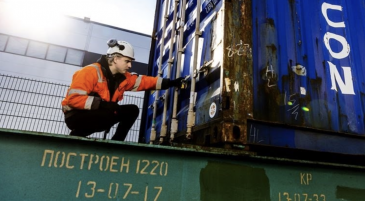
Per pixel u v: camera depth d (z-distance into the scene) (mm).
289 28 1911
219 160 1312
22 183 1026
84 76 1768
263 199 1317
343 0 2215
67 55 11023
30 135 1070
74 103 1679
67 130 7984
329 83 1906
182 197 1205
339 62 2004
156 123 2902
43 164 1069
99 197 1102
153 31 3793
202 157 1292
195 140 1858
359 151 1865
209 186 1254
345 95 1933
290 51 1853
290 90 1759
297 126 1685
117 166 1159
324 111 1822
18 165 1040
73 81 1763
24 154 1058
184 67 2395
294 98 1751
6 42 10266
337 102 1887
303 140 1705
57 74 10688
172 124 2248
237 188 1291
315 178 1455
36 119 7555
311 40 1962
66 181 1080
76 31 11344
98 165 1137
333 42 2041
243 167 1338
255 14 1821
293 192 1384
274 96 1694
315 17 2047
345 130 1846
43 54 10688
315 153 1771
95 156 1144
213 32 1882
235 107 1504
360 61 2094
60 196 1058
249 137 1546
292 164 1432
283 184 1378
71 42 11172
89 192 1095
